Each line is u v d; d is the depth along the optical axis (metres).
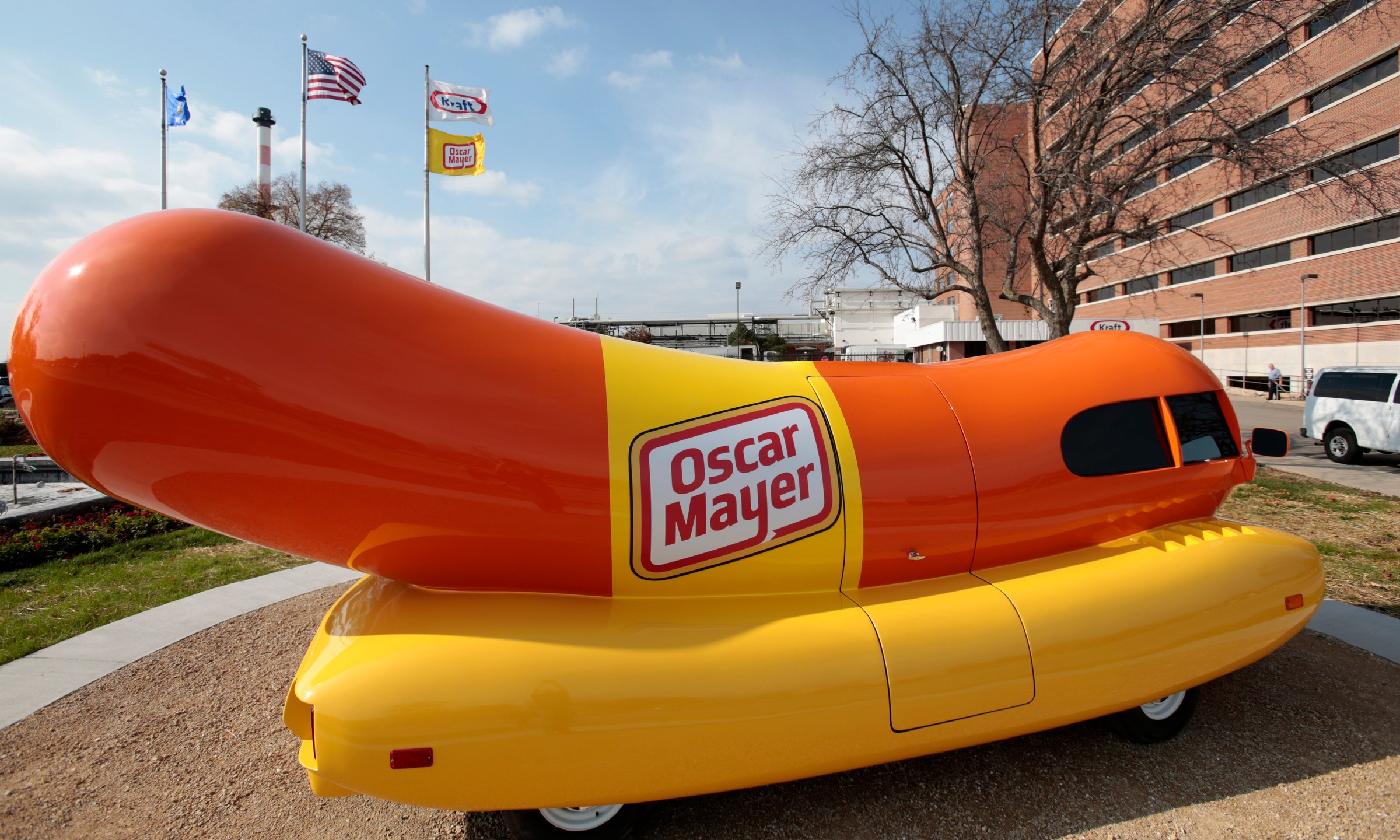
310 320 1.91
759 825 2.42
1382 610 4.43
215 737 3.12
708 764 2.00
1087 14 9.90
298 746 3.05
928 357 42.44
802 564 2.41
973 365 3.00
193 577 5.52
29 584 5.31
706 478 2.29
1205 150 9.37
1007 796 2.56
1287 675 3.52
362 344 1.97
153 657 3.99
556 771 1.89
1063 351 3.09
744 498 2.32
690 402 2.39
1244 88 13.47
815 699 2.07
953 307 45.09
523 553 2.15
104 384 1.74
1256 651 2.69
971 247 11.52
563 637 2.03
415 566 2.17
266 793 2.70
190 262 1.82
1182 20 8.73
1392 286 23.31
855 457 2.48
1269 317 28.61
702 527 2.27
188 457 1.85
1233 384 30.02
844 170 11.34
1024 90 9.78
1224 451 3.07
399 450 1.97
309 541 2.08
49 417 1.78
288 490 1.93
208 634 4.35
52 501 7.31
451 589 2.25
